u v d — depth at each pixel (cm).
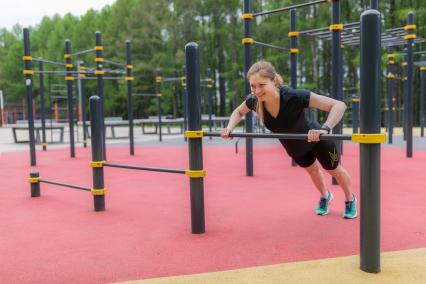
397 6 2523
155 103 4103
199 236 332
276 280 235
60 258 288
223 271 252
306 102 304
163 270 260
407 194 484
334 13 561
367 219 240
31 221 396
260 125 1555
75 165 862
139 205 458
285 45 3042
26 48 828
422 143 1245
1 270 268
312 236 324
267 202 457
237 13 3659
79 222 388
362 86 236
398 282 227
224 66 3916
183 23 3753
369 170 238
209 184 584
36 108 4825
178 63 3744
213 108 4153
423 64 1470
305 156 359
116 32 4253
